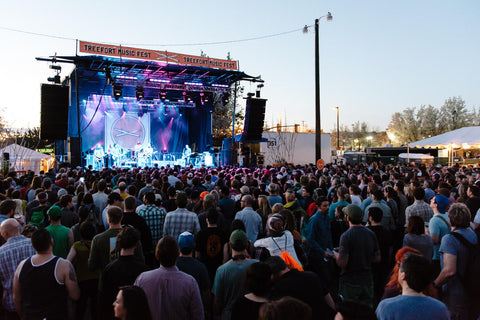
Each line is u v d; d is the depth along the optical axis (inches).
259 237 223.0
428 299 94.8
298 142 1318.9
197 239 186.5
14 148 859.4
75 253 173.6
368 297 166.9
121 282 134.5
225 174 447.5
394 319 93.4
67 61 783.1
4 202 206.2
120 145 1133.1
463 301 137.8
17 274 135.3
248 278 104.6
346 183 342.0
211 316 152.3
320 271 193.9
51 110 778.8
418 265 95.7
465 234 141.3
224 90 1014.4
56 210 186.2
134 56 808.9
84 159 988.6
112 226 165.9
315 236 197.3
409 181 370.6
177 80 1051.9
